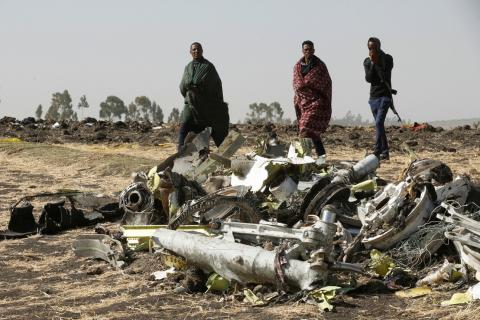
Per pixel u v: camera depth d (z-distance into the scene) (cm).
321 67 1402
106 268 873
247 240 797
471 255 694
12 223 1087
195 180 1030
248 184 959
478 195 848
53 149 1989
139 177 1013
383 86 1555
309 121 1396
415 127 2347
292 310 664
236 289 729
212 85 1500
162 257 823
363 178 1009
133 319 673
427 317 629
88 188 1457
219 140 1538
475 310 624
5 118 2903
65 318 690
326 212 738
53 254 959
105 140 2319
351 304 675
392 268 754
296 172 961
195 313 678
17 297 772
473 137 2067
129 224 984
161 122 2833
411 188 803
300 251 718
